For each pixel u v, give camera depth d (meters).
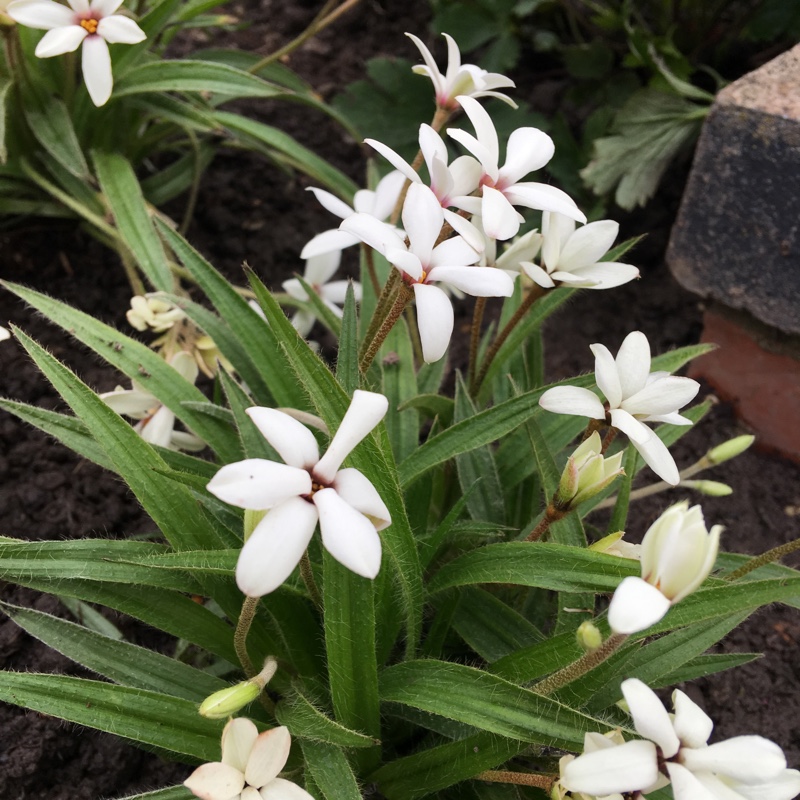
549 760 0.21
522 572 0.20
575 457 0.19
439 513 0.28
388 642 0.22
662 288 0.41
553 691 0.19
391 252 0.18
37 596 0.28
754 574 0.24
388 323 0.20
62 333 0.35
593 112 0.45
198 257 0.25
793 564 0.33
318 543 0.23
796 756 0.28
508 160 0.21
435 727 0.21
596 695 0.21
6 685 0.18
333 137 0.45
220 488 0.14
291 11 0.50
